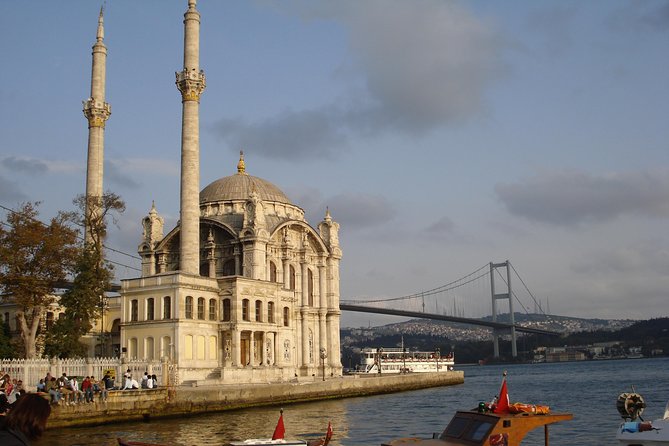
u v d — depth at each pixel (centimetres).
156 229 11775
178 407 6606
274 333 9869
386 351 17938
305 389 8606
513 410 3306
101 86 10550
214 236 11212
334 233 12444
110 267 8294
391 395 10262
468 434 3238
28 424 1103
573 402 8831
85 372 6819
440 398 9488
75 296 7775
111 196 8606
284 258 11381
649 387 11850
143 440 4938
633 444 3506
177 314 8638
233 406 7288
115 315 10281
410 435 5334
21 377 6247
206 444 4750
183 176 9506
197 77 9656
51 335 7662
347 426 5922
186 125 9581
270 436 5159
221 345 9188
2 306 10131
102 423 5919
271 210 11844
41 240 7619
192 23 9762
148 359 8519
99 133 10400
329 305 12119
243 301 9394
